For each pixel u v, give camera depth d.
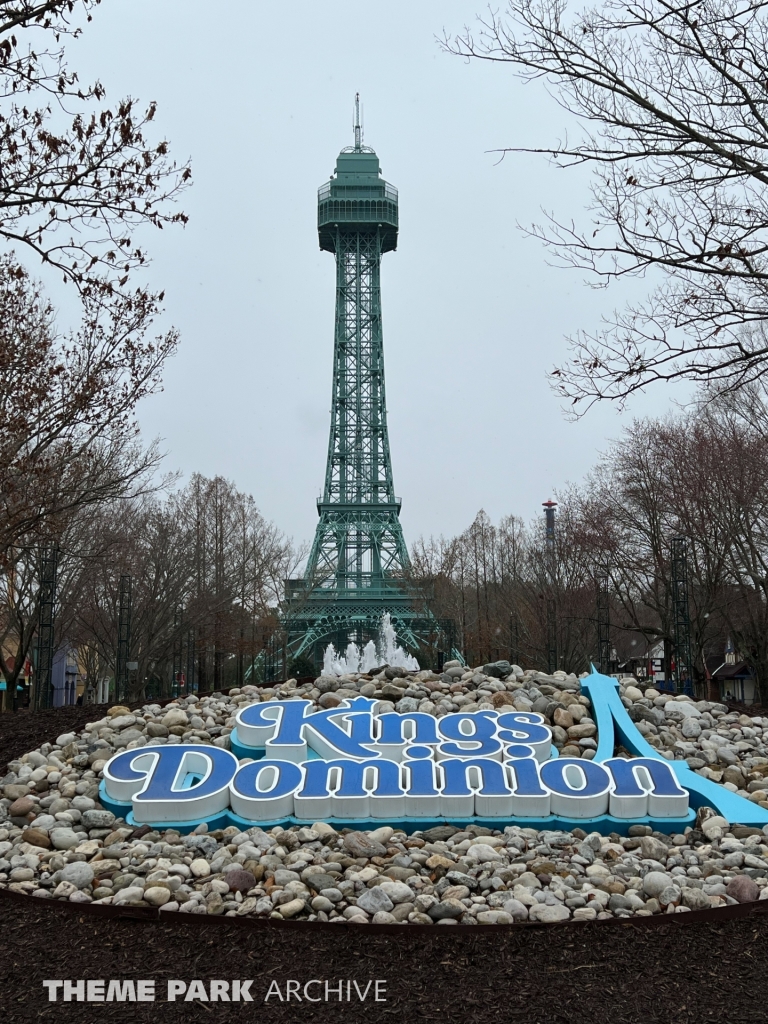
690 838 13.67
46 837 13.20
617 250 10.63
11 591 43.53
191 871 11.99
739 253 10.18
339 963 9.80
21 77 11.08
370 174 118.00
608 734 16.53
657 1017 8.95
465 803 13.77
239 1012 9.00
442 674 20.39
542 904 10.89
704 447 41.03
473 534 71.25
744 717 19.12
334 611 87.06
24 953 10.02
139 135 11.49
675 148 10.52
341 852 12.62
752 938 10.33
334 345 113.06
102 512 46.25
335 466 107.12
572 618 50.97
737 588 46.16
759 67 10.08
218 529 58.78
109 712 19.19
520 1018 8.94
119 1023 8.78
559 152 10.77
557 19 10.33
